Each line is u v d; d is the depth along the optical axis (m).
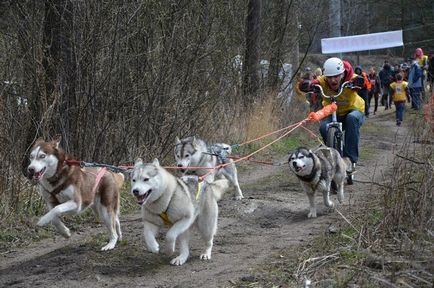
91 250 6.39
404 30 44.25
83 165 6.29
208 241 6.02
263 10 17.05
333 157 8.06
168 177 5.59
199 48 10.86
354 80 8.85
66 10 8.48
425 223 5.29
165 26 10.23
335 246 5.70
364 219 6.06
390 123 21.84
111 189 6.49
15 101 8.12
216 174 8.97
